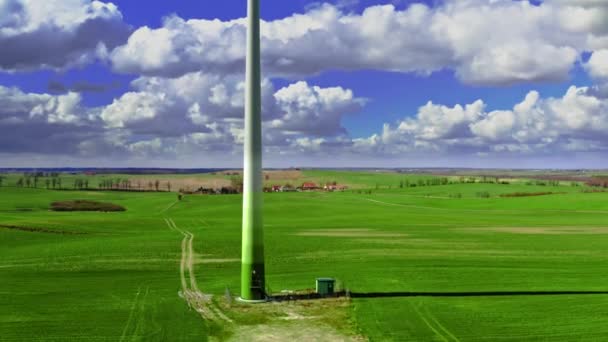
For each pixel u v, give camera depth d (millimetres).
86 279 41812
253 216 33562
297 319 29375
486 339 26016
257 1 33312
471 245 61781
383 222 99250
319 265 47938
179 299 34406
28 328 27938
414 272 43906
